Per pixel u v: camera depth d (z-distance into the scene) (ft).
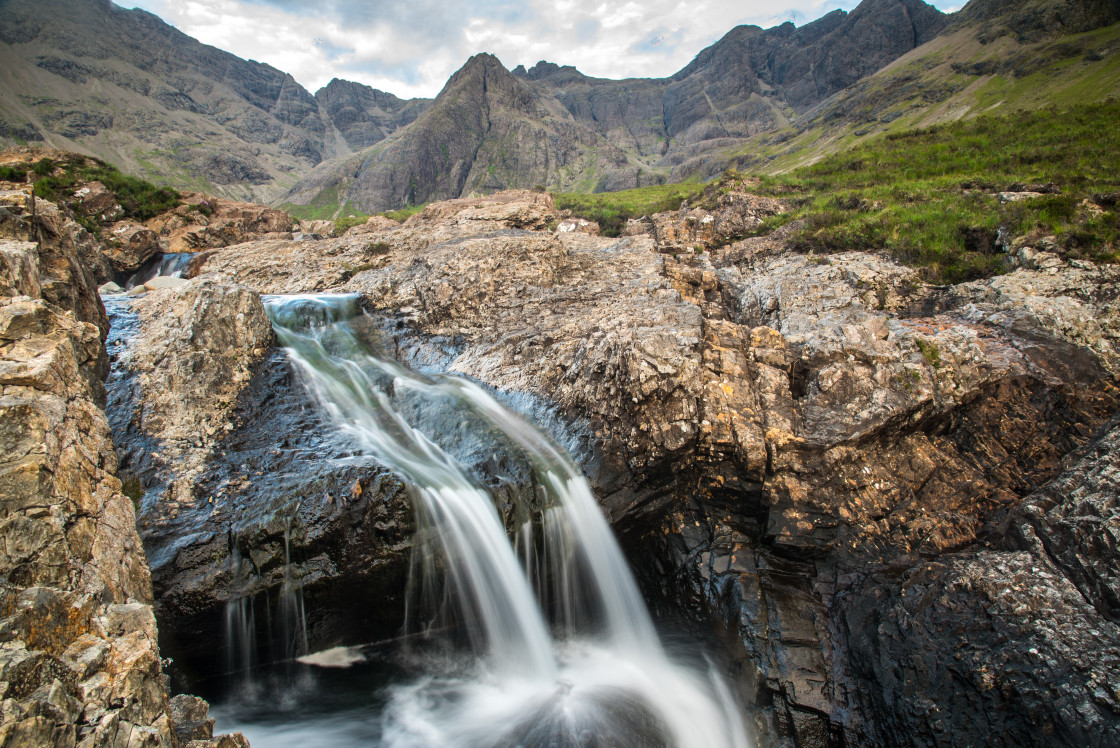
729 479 39.29
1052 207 60.54
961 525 36.60
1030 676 26.17
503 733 28.89
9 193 32.48
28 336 23.85
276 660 31.24
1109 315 46.50
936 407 40.86
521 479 37.27
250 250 84.99
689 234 90.53
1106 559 29.58
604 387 42.37
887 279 60.29
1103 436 36.96
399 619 33.37
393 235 82.53
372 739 28.55
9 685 13.61
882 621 31.68
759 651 32.96
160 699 17.58
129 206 108.68
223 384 40.78
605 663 35.73
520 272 62.03
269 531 30.14
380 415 44.34
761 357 44.68
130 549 22.62
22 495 17.69
